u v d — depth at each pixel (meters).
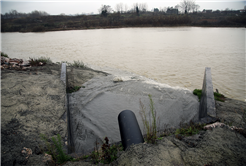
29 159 3.80
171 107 7.17
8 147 4.18
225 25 59.97
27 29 64.19
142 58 17.38
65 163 3.57
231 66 13.98
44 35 46.62
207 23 64.25
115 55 19.06
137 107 7.32
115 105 7.53
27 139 4.54
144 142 3.79
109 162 3.43
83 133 6.14
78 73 11.38
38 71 10.51
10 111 5.67
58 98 7.02
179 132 4.38
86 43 28.98
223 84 10.37
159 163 2.98
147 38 33.22
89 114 7.10
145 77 11.56
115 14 89.38
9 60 12.81
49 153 4.05
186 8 102.31
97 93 8.52
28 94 6.91
